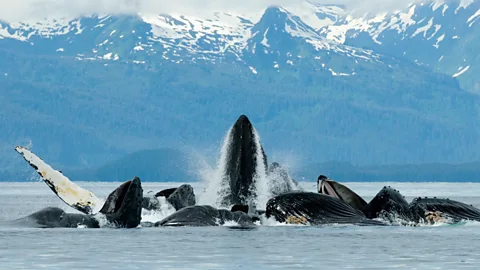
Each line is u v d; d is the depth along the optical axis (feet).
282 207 407.85
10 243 345.10
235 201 419.54
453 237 370.73
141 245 342.64
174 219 406.00
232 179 420.36
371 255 319.27
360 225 401.29
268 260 307.58
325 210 407.03
